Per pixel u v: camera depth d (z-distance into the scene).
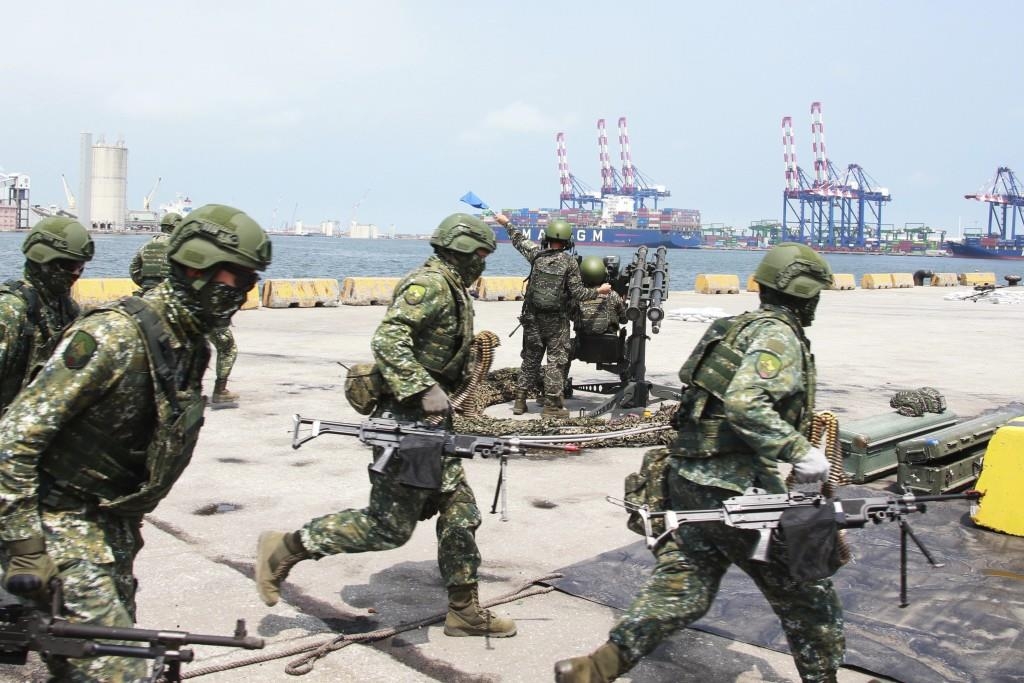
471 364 4.52
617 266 9.98
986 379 13.18
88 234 4.50
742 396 3.34
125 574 3.02
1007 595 5.05
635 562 5.43
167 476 2.93
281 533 4.21
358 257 102.62
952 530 6.18
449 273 4.36
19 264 54.72
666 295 9.59
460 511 4.39
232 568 5.26
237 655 4.13
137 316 2.87
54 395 2.75
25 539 2.71
